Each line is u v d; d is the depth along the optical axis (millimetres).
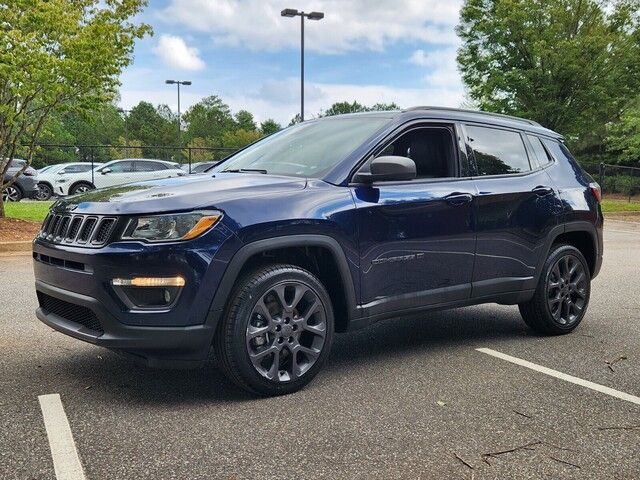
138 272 3449
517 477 2830
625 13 25672
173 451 3037
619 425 3443
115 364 4418
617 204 25109
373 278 4199
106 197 3793
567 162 5719
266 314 3746
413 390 3971
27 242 10484
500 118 5348
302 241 3828
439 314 6344
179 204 3566
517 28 25281
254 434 3250
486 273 4859
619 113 27891
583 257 5605
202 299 3525
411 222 4355
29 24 11109
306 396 3842
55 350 4730
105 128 88312
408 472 2852
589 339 5348
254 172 4500
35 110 12234
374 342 5191
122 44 12094
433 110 4812
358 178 4203
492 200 4836
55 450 3031
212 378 4160
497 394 3914
